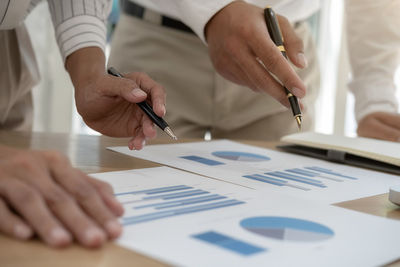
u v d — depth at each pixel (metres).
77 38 0.78
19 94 0.96
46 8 1.74
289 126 1.29
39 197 0.36
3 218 0.35
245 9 0.77
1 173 0.38
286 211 0.46
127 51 1.26
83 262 0.32
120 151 0.76
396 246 0.39
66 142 0.82
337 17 2.14
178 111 1.25
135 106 0.72
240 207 0.47
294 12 1.18
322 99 2.23
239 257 0.34
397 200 0.52
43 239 0.34
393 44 1.18
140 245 0.35
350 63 1.29
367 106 1.16
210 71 1.24
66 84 1.83
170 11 0.96
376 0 1.19
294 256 0.35
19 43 0.92
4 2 0.73
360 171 0.75
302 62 0.76
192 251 0.34
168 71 1.23
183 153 0.79
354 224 0.44
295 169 0.73
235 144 0.95
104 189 0.41
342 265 0.34
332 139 0.90
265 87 0.75
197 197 0.50
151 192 0.50
